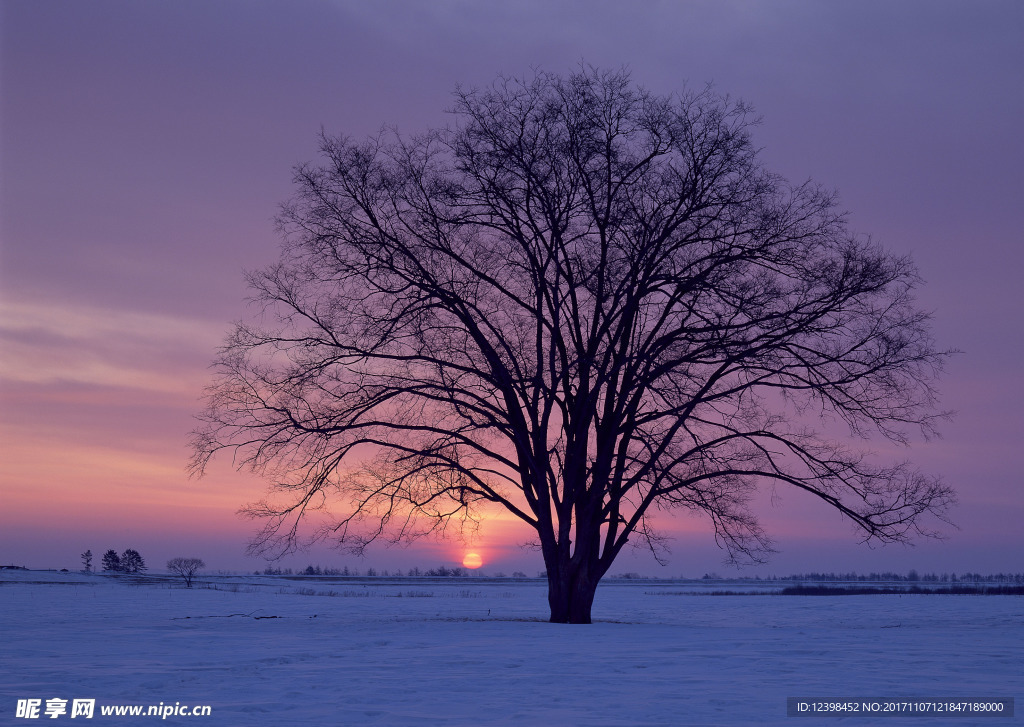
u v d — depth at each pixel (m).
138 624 26.98
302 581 117.69
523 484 27.48
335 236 26.22
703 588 113.94
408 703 11.87
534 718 10.77
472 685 13.45
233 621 28.78
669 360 25.73
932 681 14.14
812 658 17.50
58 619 29.81
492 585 114.25
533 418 26.11
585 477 27.05
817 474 26.05
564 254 26.27
